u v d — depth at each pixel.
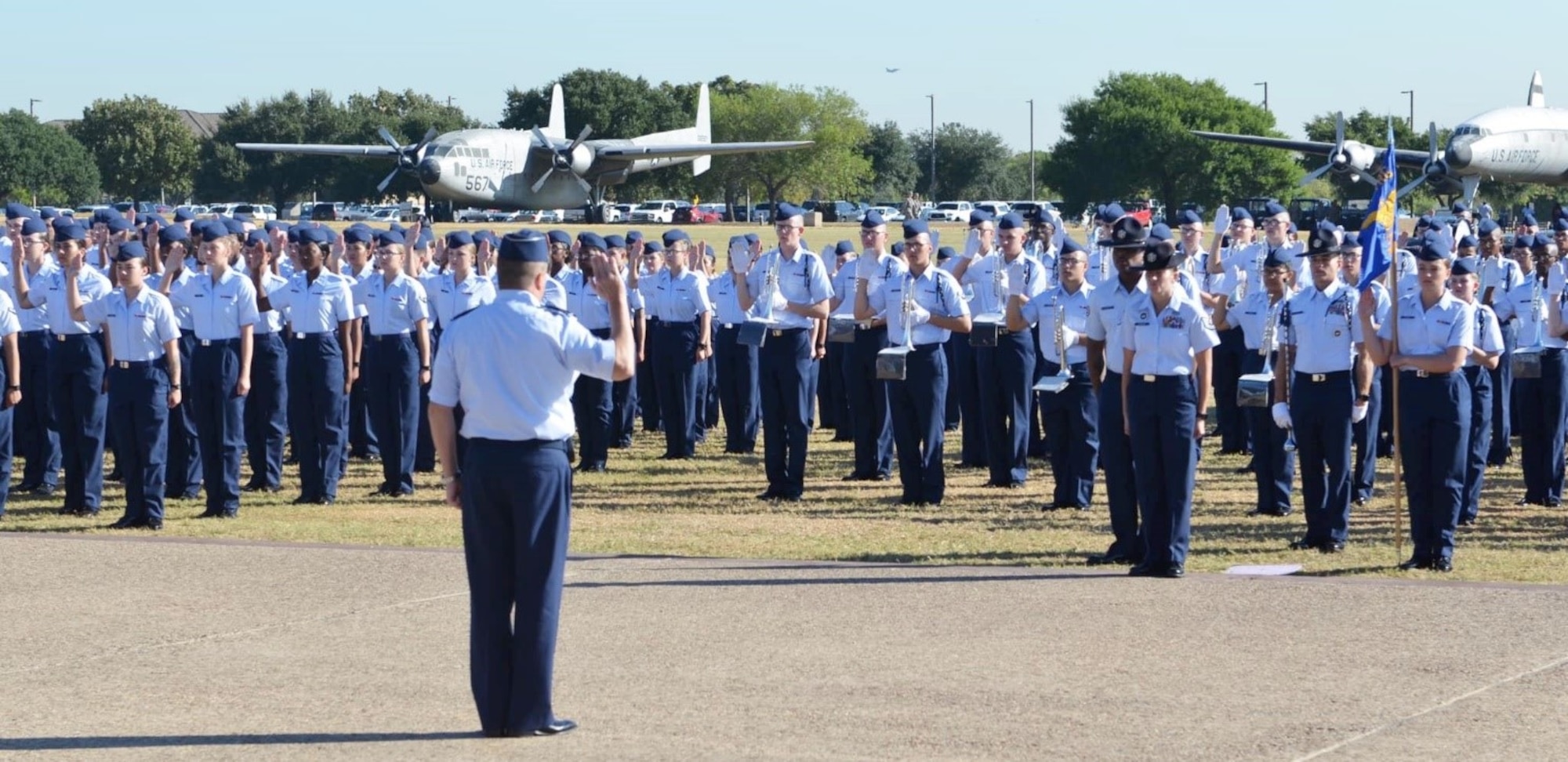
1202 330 9.59
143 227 18.98
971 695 7.11
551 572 6.56
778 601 9.00
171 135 112.44
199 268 16.45
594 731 6.68
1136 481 9.84
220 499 12.78
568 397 6.60
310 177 111.69
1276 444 12.45
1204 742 6.43
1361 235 11.02
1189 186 91.69
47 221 18.05
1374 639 7.99
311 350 13.58
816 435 18.81
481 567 6.57
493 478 6.48
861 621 8.52
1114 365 10.12
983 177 138.88
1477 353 11.47
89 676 7.58
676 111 109.06
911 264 12.98
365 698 7.19
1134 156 89.56
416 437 14.50
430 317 15.84
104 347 13.09
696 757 6.34
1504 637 7.98
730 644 8.06
